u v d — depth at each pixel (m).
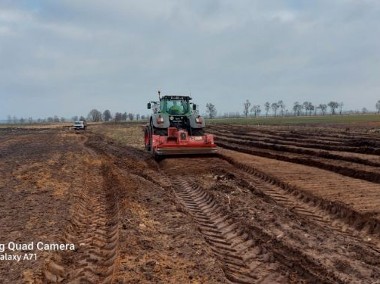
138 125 70.50
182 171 14.36
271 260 6.29
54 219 7.82
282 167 14.90
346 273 5.72
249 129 43.66
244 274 5.83
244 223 7.96
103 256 6.36
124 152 21.66
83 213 8.84
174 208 8.91
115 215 8.54
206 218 8.75
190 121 17.50
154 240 6.71
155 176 13.89
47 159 17.95
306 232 7.59
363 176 12.76
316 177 12.77
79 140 33.75
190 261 5.86
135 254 6.00
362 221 8.23
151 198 9.84
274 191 11.52
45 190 10.62
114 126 70.69
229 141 29.38
